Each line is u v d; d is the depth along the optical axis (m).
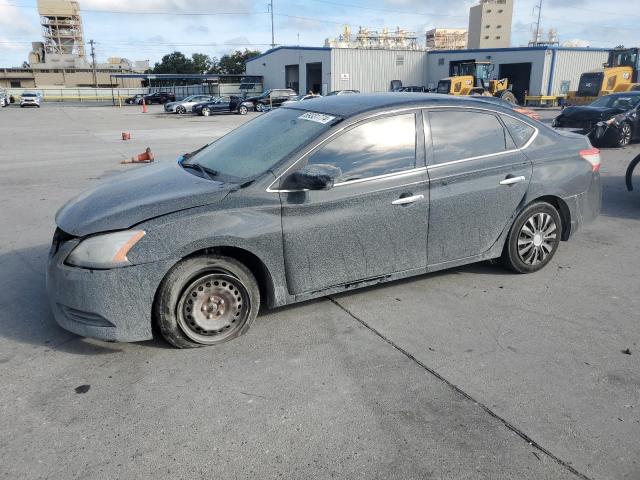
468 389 3.10
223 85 59.78
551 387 3.12
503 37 96.62
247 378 3.21
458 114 4.31
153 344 3.61
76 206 3.69
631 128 14.18
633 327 3.86
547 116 29.30
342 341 3.66
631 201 7.85
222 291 3.54
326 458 2.55
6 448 2.61
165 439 2.68
